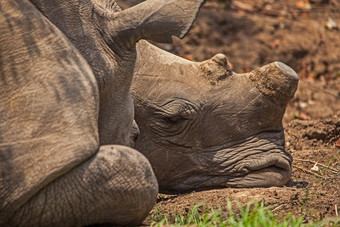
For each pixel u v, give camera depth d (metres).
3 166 7.23
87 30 8.12
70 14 8.05
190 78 11.12
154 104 10.95
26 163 7.21
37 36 7.58
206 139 11.13
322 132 14.68
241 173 11.13
